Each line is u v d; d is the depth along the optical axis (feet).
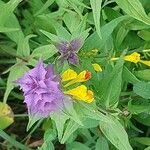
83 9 0.64
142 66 0.63
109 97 0.49
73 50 0.47
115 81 0.48
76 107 0.46
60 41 0.47
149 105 0.59
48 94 0.40
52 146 0.58
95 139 0.63
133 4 0.49
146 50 0.61
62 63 0.46
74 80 0.45
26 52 0.57
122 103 0.62
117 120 0.49
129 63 0.62
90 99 0.45
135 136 0.65
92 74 0.49
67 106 0.43
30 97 0.40
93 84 0.49
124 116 0.56
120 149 0.49
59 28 0.54
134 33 0.65
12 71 0.56
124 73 0.56
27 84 0.40
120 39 0.61
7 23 0.62
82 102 0.46
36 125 0.67
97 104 0.49
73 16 0.60
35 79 0.40
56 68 0.45
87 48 0.51
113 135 0.49
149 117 0.62
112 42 0.59
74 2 0.56
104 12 0.63
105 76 0.50
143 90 0.56
